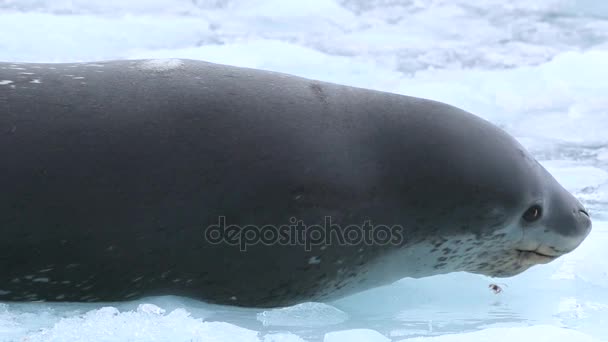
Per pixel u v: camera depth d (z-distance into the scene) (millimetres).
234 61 31906
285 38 35625
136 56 32281
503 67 34562
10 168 16891
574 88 33406
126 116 17500
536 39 37219
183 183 17469
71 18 35625
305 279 18703
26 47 32344
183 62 18781
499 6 40469
